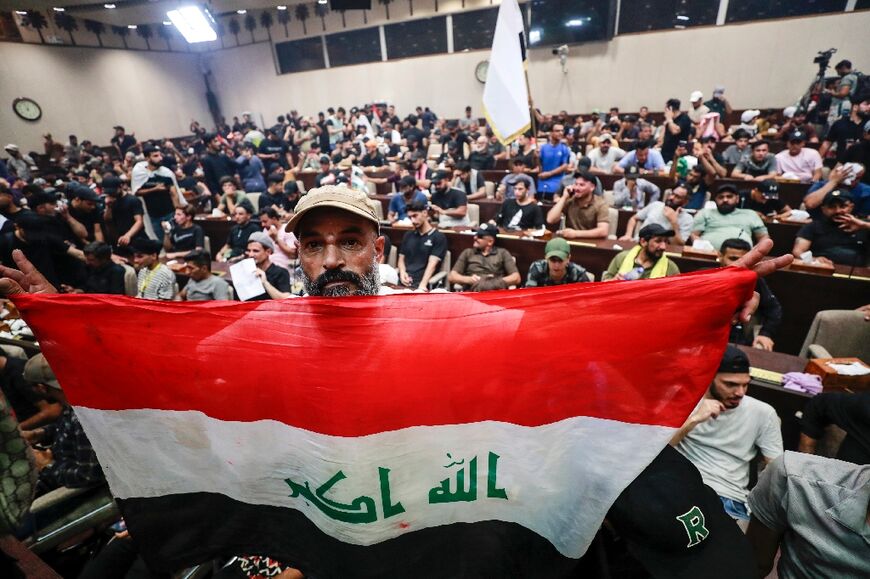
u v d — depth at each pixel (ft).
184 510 3.20
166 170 19.44
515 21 14.49
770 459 5.80
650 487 2.96
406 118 48.75
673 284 2.56
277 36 53.57
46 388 6.47
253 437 3.02
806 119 28.96
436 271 14.71
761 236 12.68
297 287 12.47
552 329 2.68
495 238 14.43
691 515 2.89
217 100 60.29
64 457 5.43
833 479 3.73
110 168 33.73
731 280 2.50
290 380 2.87
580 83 42.73
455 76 47.19
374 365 2.79
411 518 3.03
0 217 13.74
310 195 3.30
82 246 17.39
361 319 2.81
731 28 36.63
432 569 3.02
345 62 51.62
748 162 19.57
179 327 2.93
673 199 13.61
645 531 2.86
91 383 3.05
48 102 44.60
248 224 16.78
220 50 56.95
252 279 12.03
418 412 2.83
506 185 19.31
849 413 5.05
